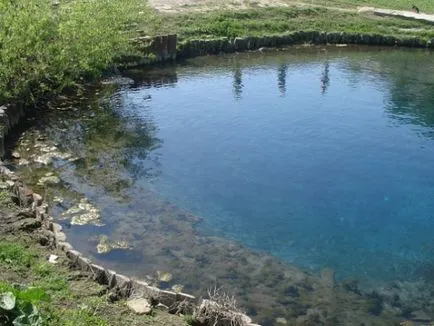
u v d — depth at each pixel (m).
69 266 14.66
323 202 22.03
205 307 13.51
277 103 32.47
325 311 15.55
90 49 30.80
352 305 15.93
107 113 29.84
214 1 49.62
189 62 40.62
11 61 26.42
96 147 25.53
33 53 27.45
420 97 33.91
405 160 25.80
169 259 17.33
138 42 38.06
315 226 20.34
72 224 18.80
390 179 24.05
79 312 12.25
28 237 15.71
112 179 22.55
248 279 16.72
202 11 46.88
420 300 16.38
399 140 27.89
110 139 26.56
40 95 29.61
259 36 45.12
